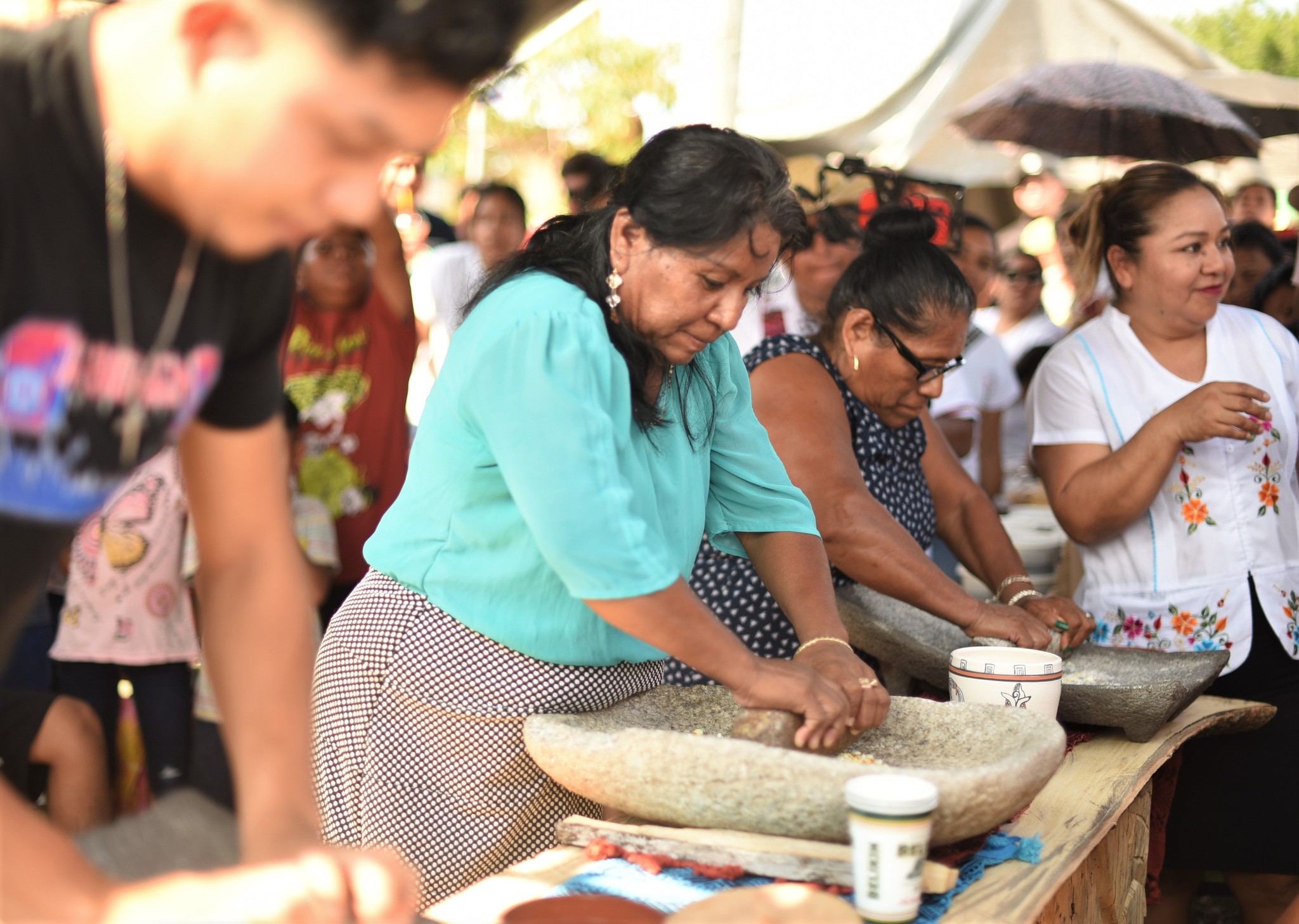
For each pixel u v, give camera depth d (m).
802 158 5.45
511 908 1.12
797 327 3.47
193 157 0.81
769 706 1.49
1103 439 2.53
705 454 1.75
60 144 0.81
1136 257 2.48
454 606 1.60
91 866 0.86
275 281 1.01
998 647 1.92
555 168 11.91
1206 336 2.52
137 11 0.82
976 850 1.46
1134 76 4.01
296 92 0.77
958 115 4.48
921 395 2.24
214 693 1.14
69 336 0.86
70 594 2.88
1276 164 5.96
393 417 3.29
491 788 1.62
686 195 1.42
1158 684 1.94
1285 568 2.43
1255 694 2.42
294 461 3.03
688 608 1.42
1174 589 2.44
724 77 3.28
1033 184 5.72
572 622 1.57
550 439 1.36
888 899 1.21
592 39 10.60
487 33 0.77
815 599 1.76
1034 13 4.96
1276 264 4.11
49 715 2.42
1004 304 5.44
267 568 1.15
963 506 2.67
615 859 1.42
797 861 1.32
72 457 0.89
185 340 0.94
